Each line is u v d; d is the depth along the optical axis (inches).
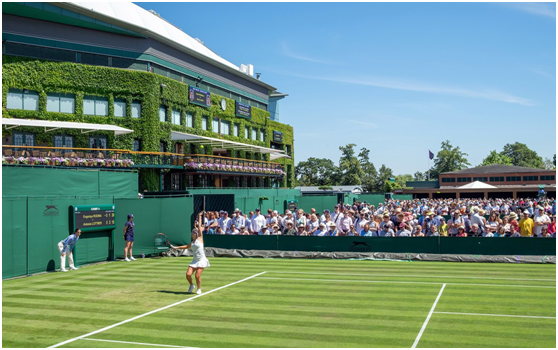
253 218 986.1
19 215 745.0
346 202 2053.4
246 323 444.1
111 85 1621.6
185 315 475.5
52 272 781.9
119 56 1683.1
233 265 821.9
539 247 786.2
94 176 973.2
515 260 789.9
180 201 991.6
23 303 544.4
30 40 1494.8
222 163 1883.6
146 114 1683.1
